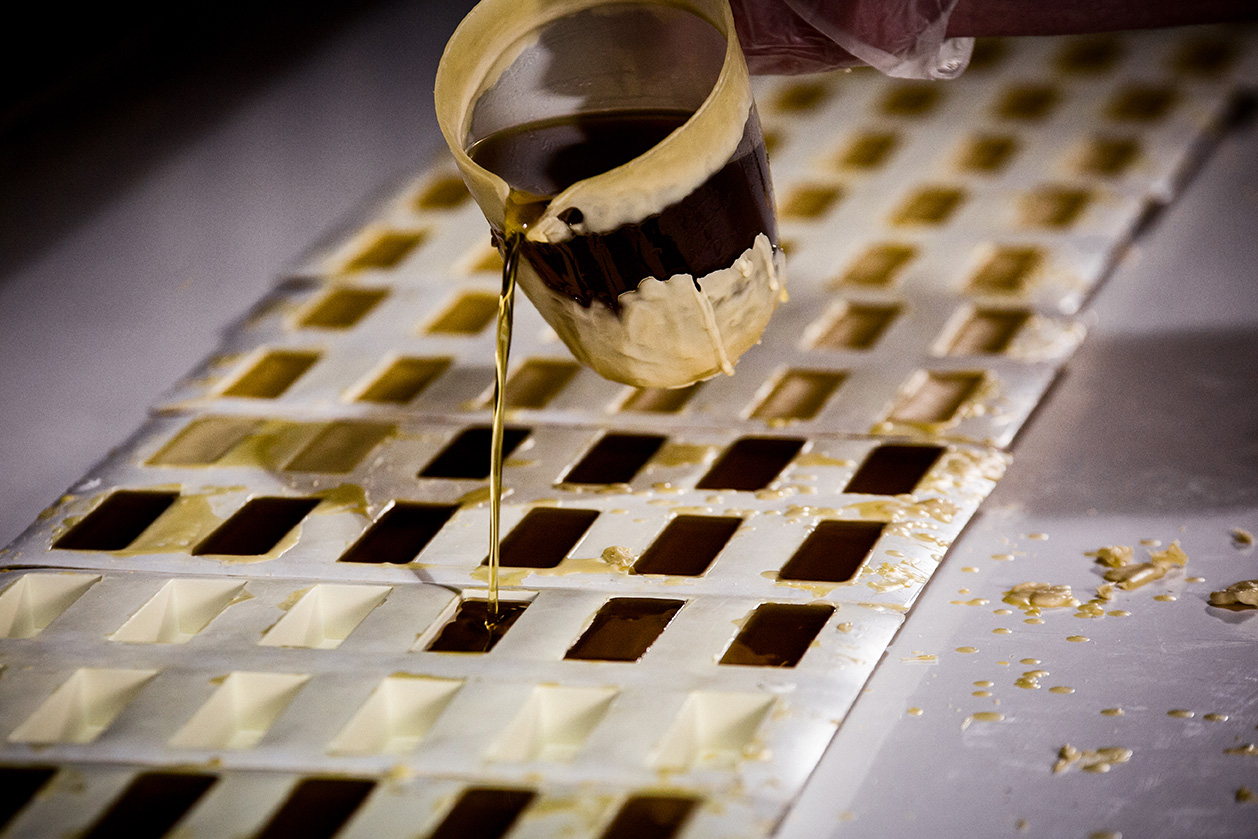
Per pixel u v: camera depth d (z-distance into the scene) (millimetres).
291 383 1292
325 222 1433
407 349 1304
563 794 1037
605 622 1118
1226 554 1136
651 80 1105
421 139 1510
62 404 1289
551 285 1086
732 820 1024
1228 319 1276
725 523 1170
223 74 1592
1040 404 1232
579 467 1215
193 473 1221
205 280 1384
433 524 1184
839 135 1463
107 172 1482
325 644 1139
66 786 1052
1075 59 1514
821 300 1314
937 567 1138
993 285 1313
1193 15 1117
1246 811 1021
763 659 1098
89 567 1160
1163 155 1396
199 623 1146
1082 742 1053
